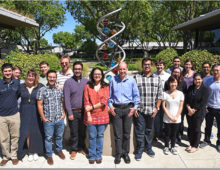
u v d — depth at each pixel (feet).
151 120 10.27
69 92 9.93
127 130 9.84
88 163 9.96
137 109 10.10
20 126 10.00
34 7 70.18
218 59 23.77
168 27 82.79
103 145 10.75
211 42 35.12
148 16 52.95
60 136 10.25
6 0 57.77
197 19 31.32
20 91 9.83
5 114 9.46
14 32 70.03
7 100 9.41
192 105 10.85
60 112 10.00
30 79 9.75
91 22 60.70
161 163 9.95
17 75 11.32
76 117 10.19
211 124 11.61
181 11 61.26
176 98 10.53
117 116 9.69
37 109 9.95
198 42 40.81
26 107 9.82
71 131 10.39
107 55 13.41
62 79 11.54
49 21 78.07
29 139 10.00
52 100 9.68
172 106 10.61
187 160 10.23
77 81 10.13
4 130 9.59
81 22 63.41
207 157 10.50
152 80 9.95
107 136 10.62
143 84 9.96
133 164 9.86
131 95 9.80
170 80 10.47
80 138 10.80
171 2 52.85
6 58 20.67
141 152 10.40
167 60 36.58
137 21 57.47
